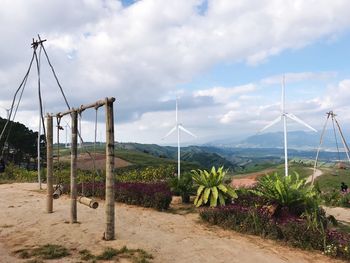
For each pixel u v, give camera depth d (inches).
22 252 283.7
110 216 321.4
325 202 662.5
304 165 2566.4
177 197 584.1
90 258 272.5
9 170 1010.1
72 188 383.9
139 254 284.5
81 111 378.3
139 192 542.3
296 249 342.3
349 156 864.3
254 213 407.2
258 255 311.7
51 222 384.8
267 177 506.9
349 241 343.0
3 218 405.7
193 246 322.0
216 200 505.7
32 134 2087.8
